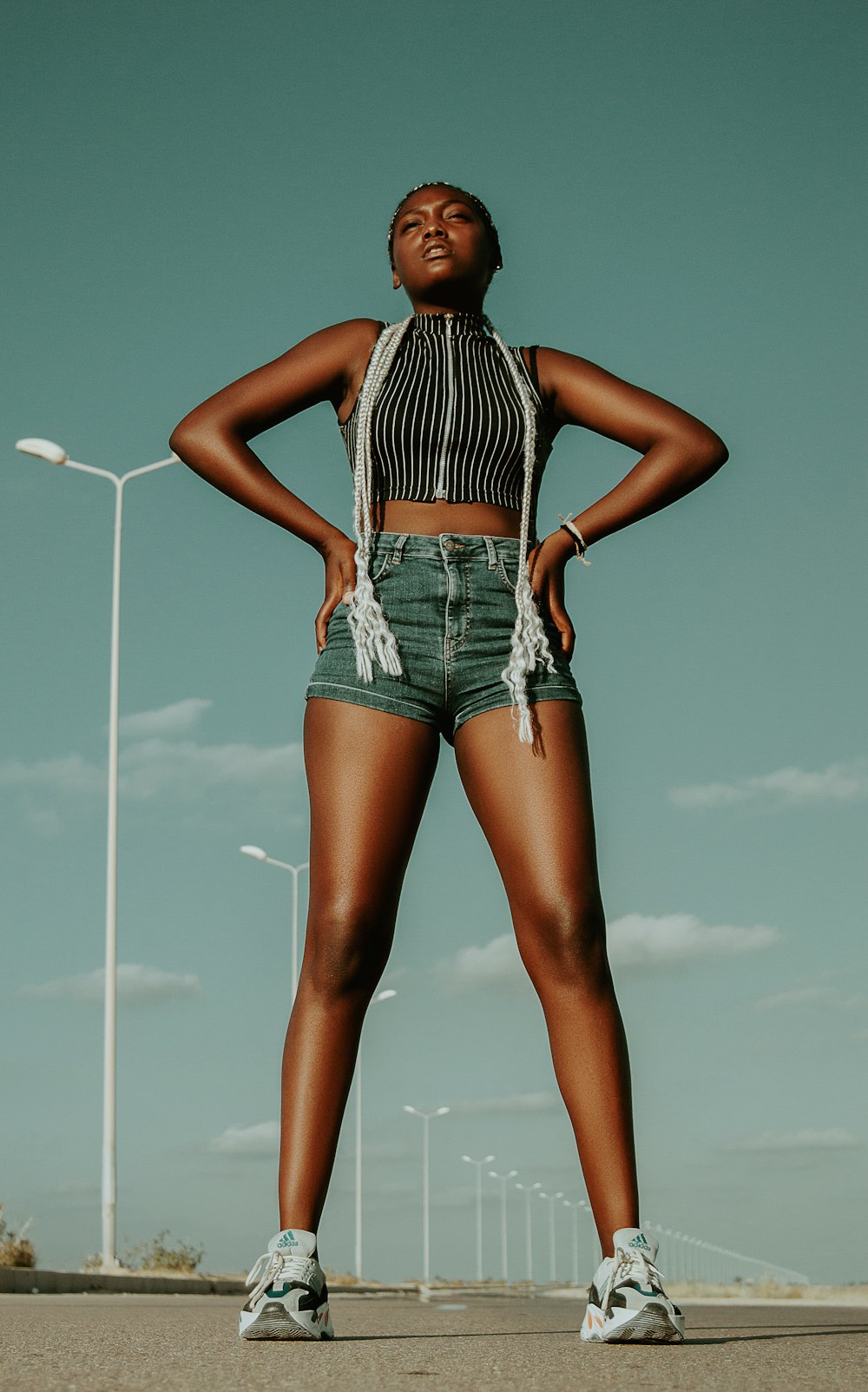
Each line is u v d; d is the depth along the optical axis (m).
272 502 3.50
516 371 3.57
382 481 3.43
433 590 3.30
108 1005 16.20
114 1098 15.89
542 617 3.36
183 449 3.61
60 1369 2.39
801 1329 3.96
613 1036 3.19
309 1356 2.67
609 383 3.60
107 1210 15.55
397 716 3.26
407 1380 2.21
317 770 3.30
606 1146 3.14
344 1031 3.26
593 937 3.19
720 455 3.55
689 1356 2.71
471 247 3.66
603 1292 3.08
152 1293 14.66
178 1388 2.10
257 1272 3.20
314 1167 3.20
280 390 3.61
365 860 3.23
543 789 3.21
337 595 3.39
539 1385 2.14
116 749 17.44
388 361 3.52
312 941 3.27
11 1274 11.17
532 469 3.48
